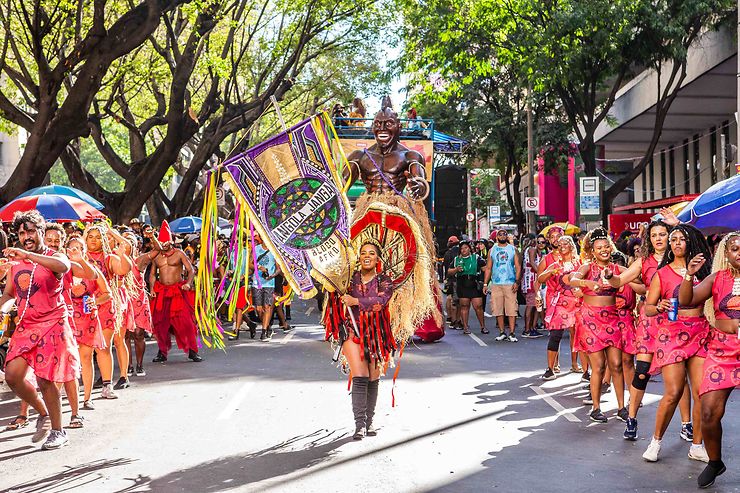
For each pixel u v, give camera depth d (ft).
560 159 116.26
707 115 123.65
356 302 24.95
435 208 79.87
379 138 41.16
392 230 25.86
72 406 27.12
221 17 70.85
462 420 27.68
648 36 89.45
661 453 23.34
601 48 85.40
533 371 38.68
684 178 144.77
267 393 33.09
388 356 25.52
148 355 46.29
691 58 101.91
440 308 35.09
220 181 25.11
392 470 21.54
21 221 24.31
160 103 97.66
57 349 24.30
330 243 25.03
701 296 20.15
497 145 118.93
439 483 20.36
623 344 27.73
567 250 35.37
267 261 53.06
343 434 25.73
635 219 99.60
